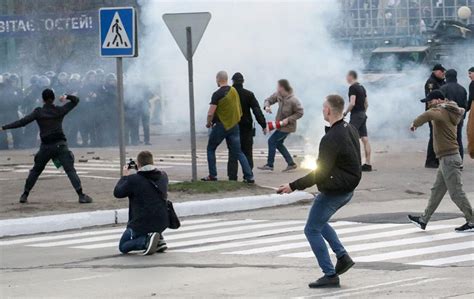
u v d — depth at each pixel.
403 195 40.66
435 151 29.94
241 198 38.12
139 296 21.77
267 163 47.38
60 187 42.62
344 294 21.20
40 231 33.69
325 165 22.03
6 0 72.56
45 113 37.06
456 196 29.70
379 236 29.77
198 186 39.50
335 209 22.34
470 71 45.19
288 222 34.12
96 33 70.31
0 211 35.84
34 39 71.31
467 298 20.16
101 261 27.14
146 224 27.61
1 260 28.08
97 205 36.97
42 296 22.22
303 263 25.62
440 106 29.69
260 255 27.09
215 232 32.12
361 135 46.81
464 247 27.38
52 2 71.44
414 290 21.30
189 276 24.14
